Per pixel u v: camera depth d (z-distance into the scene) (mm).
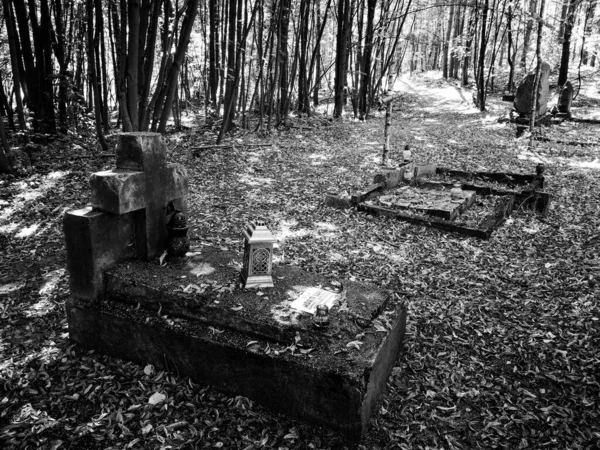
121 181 3770
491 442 3225
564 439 3256
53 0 12117
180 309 3707
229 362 3418
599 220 7852
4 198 8086
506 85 25609
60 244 6430
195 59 20781
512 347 4344
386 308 3898
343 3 18516
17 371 3781
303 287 3957
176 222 4199
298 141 14039
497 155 12609
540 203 8297
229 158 11695
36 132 11703
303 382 3164
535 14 14469
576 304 5082
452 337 4484
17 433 3162
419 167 10477
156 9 8422
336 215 7965
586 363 4078
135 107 8586
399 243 6832
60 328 4395
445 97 23797
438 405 3566
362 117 18438
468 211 8328
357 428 3090
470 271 5957
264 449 3047
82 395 3523
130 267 4082
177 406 3400
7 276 5484
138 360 3854
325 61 31344
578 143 13469
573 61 29922
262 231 3832
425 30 32562
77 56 14602
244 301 3646
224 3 16250
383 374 3547
